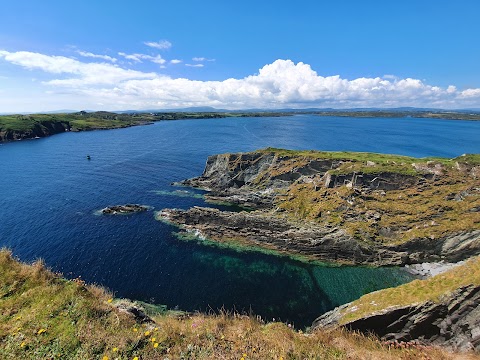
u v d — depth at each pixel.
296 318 37.81
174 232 60.38
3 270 15.05
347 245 52.47
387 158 78.44
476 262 25.06
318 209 61.94
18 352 10.52
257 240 57.28
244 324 13.45
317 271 48.94
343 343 14.20
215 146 166.25
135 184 93.25
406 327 24.69
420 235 52.06
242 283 44.81
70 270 46.38
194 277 45.75
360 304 29.59
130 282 43.88
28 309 12.69
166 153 144.38
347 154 85.12
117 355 10.61
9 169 108.50
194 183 92.44
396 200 61.38
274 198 73.94
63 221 64.25
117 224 63.47
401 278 47.28
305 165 77.62
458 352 19.38
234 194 82.12
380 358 13.03
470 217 53.00
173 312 37.62
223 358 10.95
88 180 96.06
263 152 89.44
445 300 23.20
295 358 11.55
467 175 64.12
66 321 11.99
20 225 61.53
